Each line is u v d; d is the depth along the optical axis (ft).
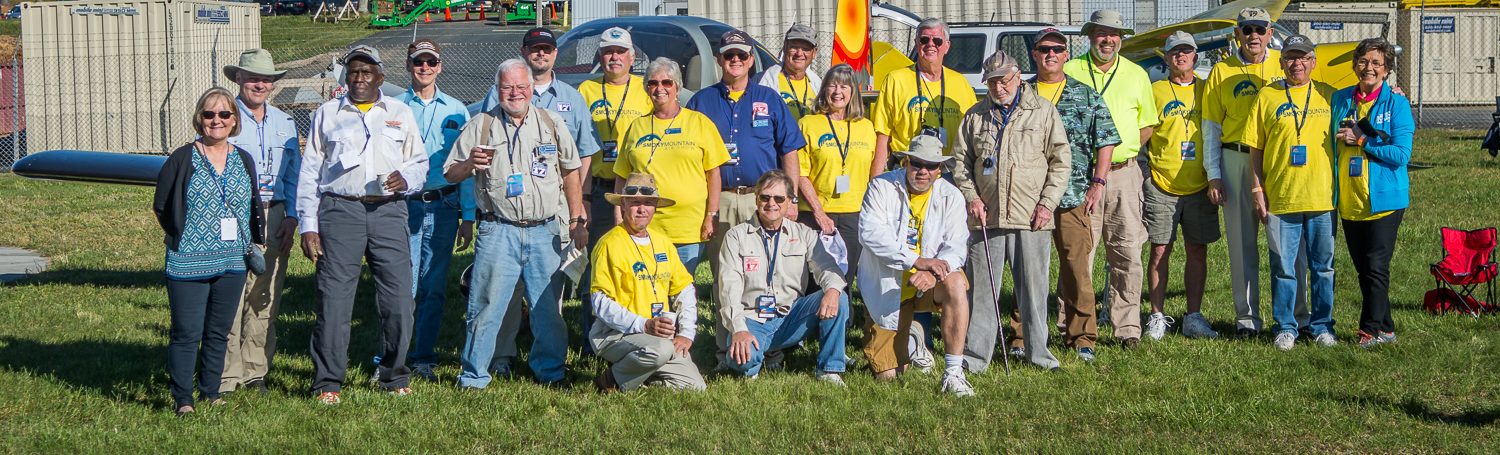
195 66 55.67
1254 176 19.34
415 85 18.15
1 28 123.13
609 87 20.25
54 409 15.99
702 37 30.71
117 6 54.90
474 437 14.89
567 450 14.35
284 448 14.33
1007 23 39.14
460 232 19.06
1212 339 20.03
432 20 116.88
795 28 21.38
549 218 17.11
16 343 20.01
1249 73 19.75
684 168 18.13
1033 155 17.43
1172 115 19.99
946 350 16.99
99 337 20.76
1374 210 18.66
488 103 17.85
